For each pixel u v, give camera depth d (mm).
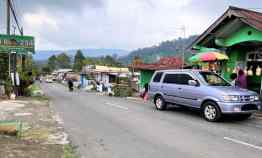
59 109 15062
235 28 15273
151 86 14766
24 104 16891
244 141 8086
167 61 31281
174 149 7270
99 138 8430
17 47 20094
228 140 8180
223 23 15406
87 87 46344
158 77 14500
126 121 11172
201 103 11594
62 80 86750
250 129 9773
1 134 8141
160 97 14164
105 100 20641
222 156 6691
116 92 27047
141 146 7555
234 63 16641
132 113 13336
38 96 23453
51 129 9609
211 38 16703
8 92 20953
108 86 33719
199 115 12734
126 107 15773
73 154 6770
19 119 11469
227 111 10578
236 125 10492
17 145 7105
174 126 10164
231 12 14586
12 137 8023
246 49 16312
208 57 15695
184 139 8273
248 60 16266
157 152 7020
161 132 9180
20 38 20125
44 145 7426
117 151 7105
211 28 15820
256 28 13328
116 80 44125
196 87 11922
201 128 9859
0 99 19125
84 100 20625
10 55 22125
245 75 15055
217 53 15938
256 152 7031
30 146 7152
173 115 12703
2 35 19797
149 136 8648
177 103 13055
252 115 12750
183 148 7355
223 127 10070
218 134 8938
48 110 14547
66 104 17641
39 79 95438
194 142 7945
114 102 18875
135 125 10352
